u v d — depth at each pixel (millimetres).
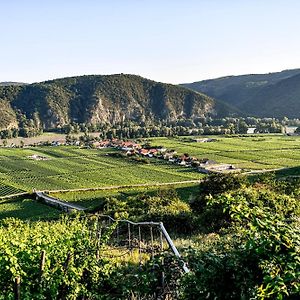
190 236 22406
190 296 6906
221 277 6715
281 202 24359
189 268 7734
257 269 6477
